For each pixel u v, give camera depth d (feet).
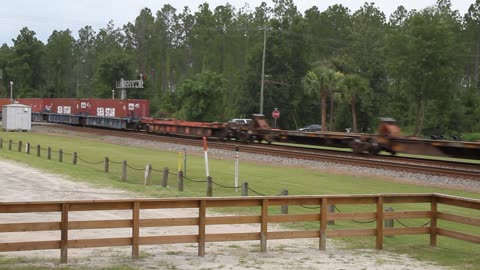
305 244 43.57
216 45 374.22
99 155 113.29
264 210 39.34
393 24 362.53
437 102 222.48
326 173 88.02
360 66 283.79
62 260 34.63
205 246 41.75
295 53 298.35
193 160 106.11
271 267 35.76
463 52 224.12
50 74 475.31
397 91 258.16
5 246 33.12
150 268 34.53
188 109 262.47
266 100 286.66
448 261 39.65
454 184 75.15
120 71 347.77
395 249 43.04
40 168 86.58
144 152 122.21
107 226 35.60
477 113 258.98
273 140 132.87
